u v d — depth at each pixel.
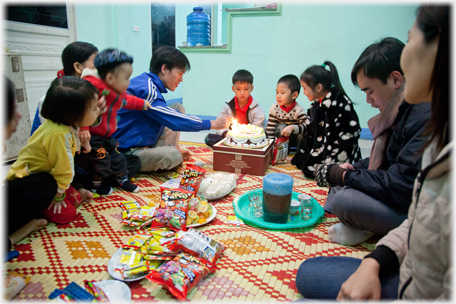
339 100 2.00
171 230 1.43
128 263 1.16
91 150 1.77
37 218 1.51
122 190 1.95
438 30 0.58
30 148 1.40
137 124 2.17
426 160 0.66
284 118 2.74
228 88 4.09
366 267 0.82
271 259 1.26
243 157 2.21
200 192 1.78
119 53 1.75
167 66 2.18
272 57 3.81
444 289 0.52
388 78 1.29
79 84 1.40
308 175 2.19
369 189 1.27
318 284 0.92
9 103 0.98
